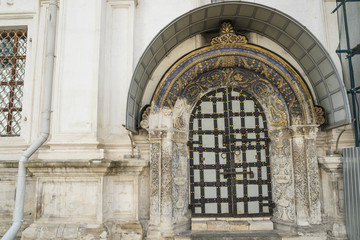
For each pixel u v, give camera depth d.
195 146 7.29
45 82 6.66
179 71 6.85
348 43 6.32
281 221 6.80
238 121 7.37
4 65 7.50
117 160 6.25
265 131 7.33
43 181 6.09
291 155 6.75
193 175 7.18
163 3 7.37
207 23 6.73
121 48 7.04
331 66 5.96
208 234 6.47
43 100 6.79
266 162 7.24
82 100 6.42
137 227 6.23
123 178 6.43
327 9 7.20
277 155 7.07
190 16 6.20
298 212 6.45
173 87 6.86
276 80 6.86
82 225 5.86
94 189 6.01
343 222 6.24
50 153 6.24
